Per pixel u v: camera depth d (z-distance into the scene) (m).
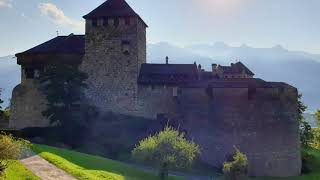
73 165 57.38
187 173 75.31
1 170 41.81
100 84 97.69
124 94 96.69
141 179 59.75
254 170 82.12
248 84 84.50
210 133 84.44
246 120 83.25
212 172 78.69
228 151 82.81
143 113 95.69
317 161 97.69
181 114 89.19
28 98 99.25
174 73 97.31
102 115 94.62
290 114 85.62
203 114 85.81
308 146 119.44
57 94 86.12
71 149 81.88
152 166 72.25
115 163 67.44
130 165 74.25
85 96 97.44
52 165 54.53
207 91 86.50
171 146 64.50
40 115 98.12
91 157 67.81
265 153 82.81
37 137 85.88
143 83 96.31
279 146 83.75
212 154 83.69
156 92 95.75
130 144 85.38
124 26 97.88
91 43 98.50
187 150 65.38
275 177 82.50
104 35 98.25
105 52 98.00
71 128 85.75
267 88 84.19
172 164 64.50
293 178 81.94
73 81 87.44
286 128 84.69
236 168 61.50
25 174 46.78
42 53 99.56
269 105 83.81
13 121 99.50
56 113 85.81
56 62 91.69
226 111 84.06
